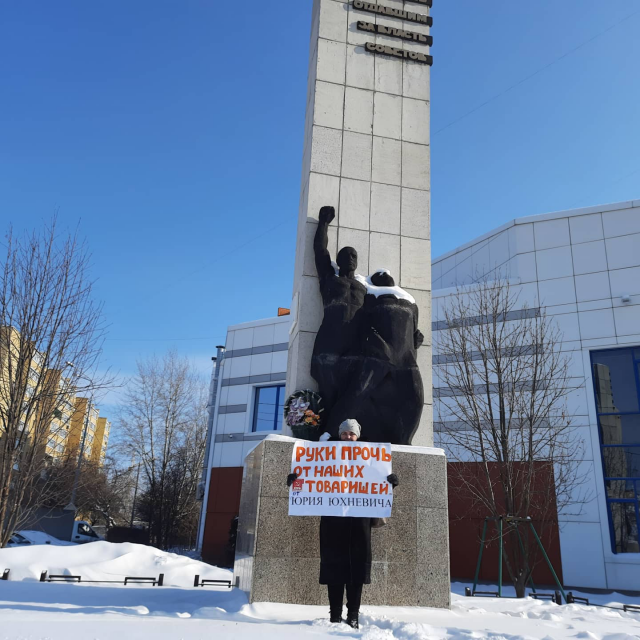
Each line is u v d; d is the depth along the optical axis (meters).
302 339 8.09
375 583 6.60
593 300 21.70
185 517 36.50
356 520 5.32
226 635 4.17
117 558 11.95
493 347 17.48
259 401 29.70
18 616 4.60
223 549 27.34
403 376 7.41
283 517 6.55
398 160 9.35
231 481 28.52
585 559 19.38
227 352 31.19
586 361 21.19
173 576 11.66
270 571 6.35
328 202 8.85
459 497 21.06
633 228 21.78
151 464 36.72
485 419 17.69
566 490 19.03
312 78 9.88
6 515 17.64
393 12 10.08
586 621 6.34
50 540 29.31
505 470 16.69
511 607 7.45
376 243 8.84
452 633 4.58
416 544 6.84
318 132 9.13
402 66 9.89
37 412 17.58
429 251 9.01
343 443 5.57
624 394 20.69
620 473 19.97
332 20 9.80
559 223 23.05
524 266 23.20
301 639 4.17
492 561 20.38
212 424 31.47
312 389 7.88
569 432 19.84
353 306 7.76
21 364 16.53
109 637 3.91
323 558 5.35
